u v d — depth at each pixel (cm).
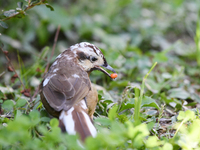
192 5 1933
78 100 734
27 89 1044
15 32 1669
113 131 607
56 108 705
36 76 1289
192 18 1839
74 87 750
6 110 851
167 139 700
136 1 1908
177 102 962
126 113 880
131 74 1286
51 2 1838
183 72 1341
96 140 564
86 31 1666
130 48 1477
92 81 1226
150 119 828
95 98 796
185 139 663
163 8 1927
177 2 1872
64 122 693
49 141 596
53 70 816
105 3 1861
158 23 1767
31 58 1608
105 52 1238
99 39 1648
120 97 1041
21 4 862
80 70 816
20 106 852
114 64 1247
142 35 1680
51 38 1708
